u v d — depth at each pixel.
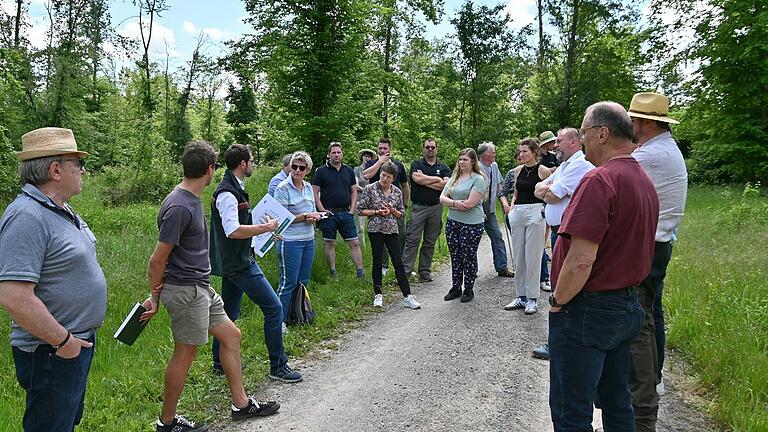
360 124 13.09
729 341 4.40
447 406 4.02
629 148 2.73
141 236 9.99
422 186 8.08
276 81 12.02
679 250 8.21
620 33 22.75
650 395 3.28
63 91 25.11
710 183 20.94
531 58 26.20
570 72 24.08
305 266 5.97
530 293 6.15
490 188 8.05
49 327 2.39
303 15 11.44
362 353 5.16
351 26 11.69
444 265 9.31
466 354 5.02
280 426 3.77
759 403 3.61
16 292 2.32
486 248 10.93
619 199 2.54
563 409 2.68
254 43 12.57
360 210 6.73
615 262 2.57
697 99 19.28
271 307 4.43
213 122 42.78
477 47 26.36
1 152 13.02
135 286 6.84
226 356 3.80
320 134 11.65
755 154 18.42
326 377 4.61
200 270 3.52
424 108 19.00
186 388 4.27
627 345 2.72
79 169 2.63
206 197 14.88
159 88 39.59
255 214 5.00
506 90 27.14
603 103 2.76
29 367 2.50
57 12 27.38
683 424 3.62
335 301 6.75
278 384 4.46
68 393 2.55
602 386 2.80
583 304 2.61
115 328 5.35
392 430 3.68
